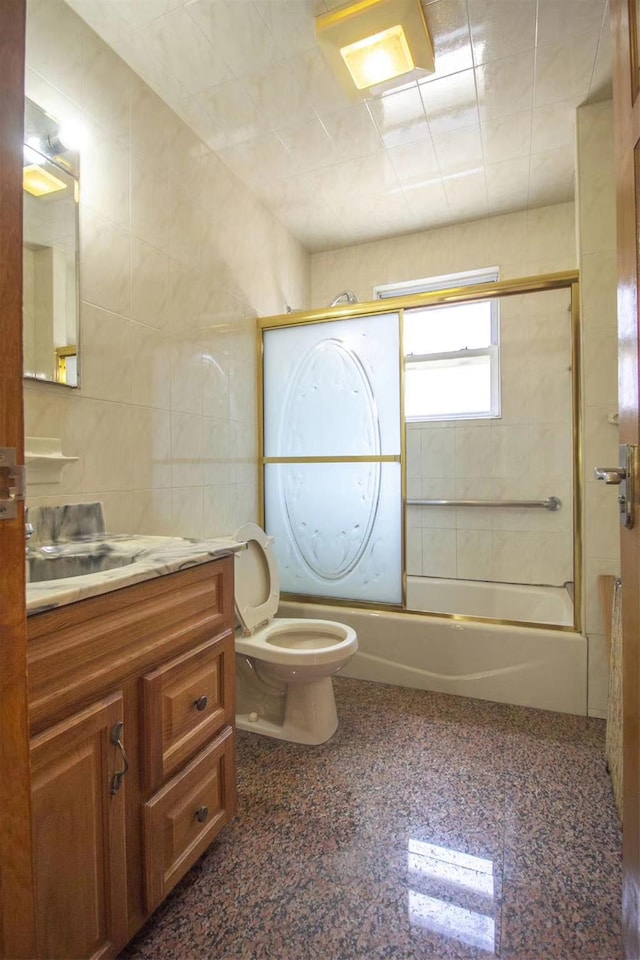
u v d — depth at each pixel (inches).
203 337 80.3
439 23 58.9
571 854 48.0
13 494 22.7
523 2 56.1
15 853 22.8
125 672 36.5
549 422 107.7
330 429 97.0
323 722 69.1
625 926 33.1
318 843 49.5
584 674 76.4
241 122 76.0
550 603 102.0
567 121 77.7
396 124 77.2
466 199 101.3
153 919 41.0
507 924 40.6
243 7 55.9
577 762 63.4
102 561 48.9
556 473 107.3
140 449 65.7
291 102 71.9
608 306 75.2
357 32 58.2
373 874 45.6
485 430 113.0
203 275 80.3
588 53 63.7
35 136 50.9
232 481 89.6
